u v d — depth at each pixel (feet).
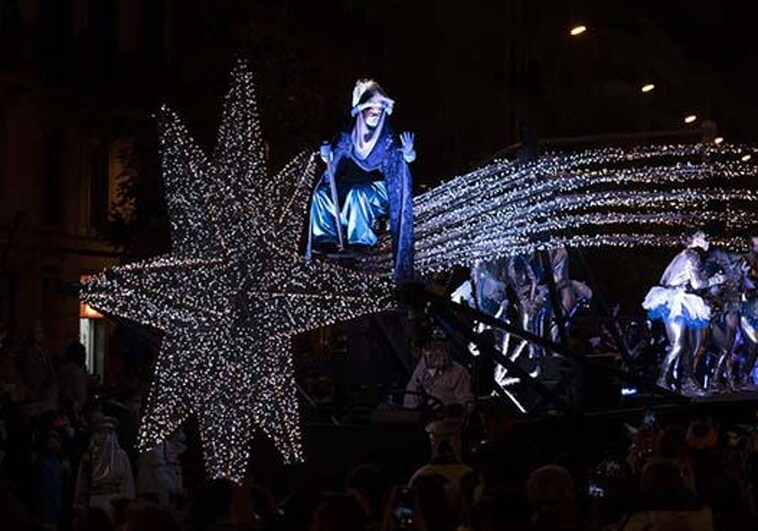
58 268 167.53
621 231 171.32
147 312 76.69
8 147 160.97
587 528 40.22
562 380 88.53
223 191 77.15
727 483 48.78
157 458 76.38
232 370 75.97
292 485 80.53
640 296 175.63
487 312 95.50
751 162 195.42
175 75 160.35
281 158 153.07
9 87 161.07
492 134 218.18
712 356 111.96
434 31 219.20
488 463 47.42
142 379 91.30
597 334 112.78
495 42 223.30
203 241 76.89
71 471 78.95
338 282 77.25
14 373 88.94
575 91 238.68
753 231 131.34
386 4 217.36
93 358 171.22
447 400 81.46
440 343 82.48
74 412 86.48
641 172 97.96
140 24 181.16
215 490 41.93
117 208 176.45
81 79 170.60
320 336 122.42
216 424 75.77
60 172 169.68
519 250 93.30
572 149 213.87
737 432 90.89
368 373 87.97
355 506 35.04
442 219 93.61
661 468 42.19
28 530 31.58
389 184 86.48
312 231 89.04
